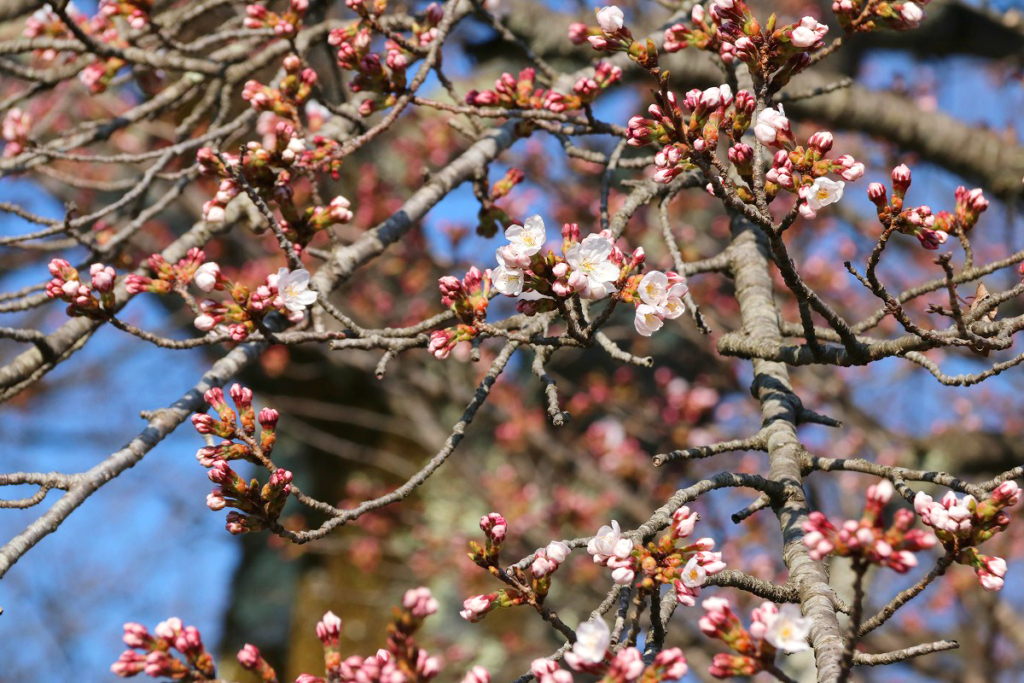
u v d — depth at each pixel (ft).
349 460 31.63
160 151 14.32
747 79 12.67
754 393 11.19
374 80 12.14
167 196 14.10
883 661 7.77
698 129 8.62
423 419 29.27
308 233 11.40
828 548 6.10
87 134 15.42
